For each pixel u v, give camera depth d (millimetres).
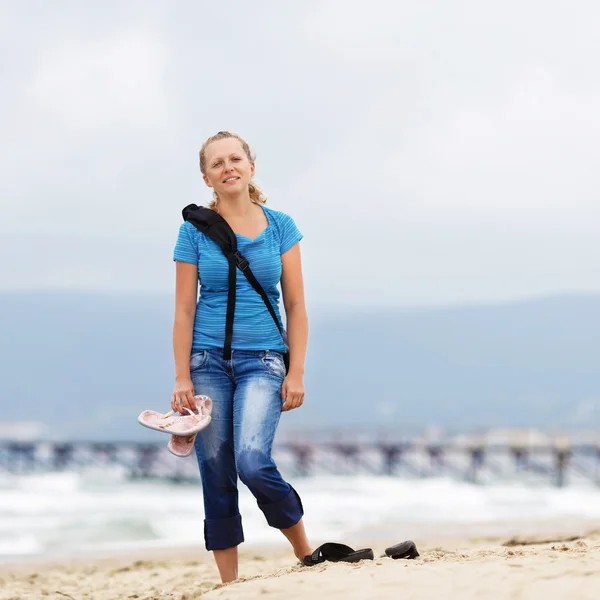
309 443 97875
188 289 8594
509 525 24703
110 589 12766
